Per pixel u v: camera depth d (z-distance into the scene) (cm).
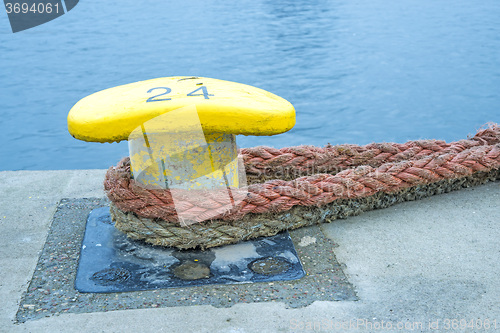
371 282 190
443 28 807
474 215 237
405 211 242
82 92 569
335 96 562
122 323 169
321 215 228
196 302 179
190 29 799
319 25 823
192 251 208
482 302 178
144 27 817
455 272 195
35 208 246
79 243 216
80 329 167
